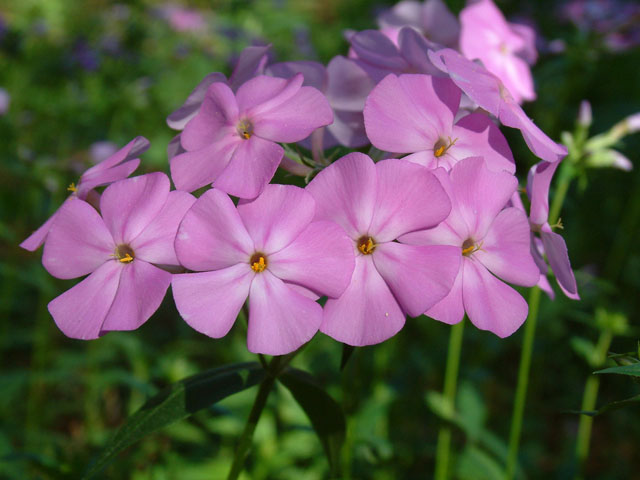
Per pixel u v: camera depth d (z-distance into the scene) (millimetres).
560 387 290
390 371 260
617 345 273
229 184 106
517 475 223
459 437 239
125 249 110
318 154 129
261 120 112
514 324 110
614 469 258
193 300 102
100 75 430
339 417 132
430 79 114
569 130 332
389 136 110
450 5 569
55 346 295
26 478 195
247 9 487
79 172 256
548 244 120
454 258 102
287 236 104
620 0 283
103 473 188
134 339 250
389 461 206
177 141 124
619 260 318
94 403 260
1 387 233
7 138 336
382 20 168
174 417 118
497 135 116
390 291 104
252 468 215
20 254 303
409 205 104
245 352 250
